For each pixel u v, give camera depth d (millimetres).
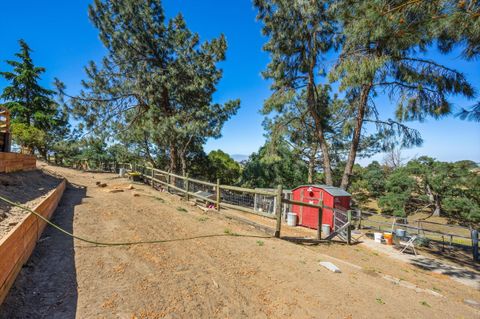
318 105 14312
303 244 6977
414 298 4062
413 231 12586
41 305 2518
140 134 17266
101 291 2932
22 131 17438
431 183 20953
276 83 12883
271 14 11398
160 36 15305
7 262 2521
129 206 7418
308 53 11836
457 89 8055
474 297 5031
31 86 24922
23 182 6449
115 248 4203
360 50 9102
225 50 14836
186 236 5316
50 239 4188
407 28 4637
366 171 28141
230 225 6852
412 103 9820
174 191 12219
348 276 4551
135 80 15547
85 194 8812
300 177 21250
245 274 3957
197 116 14680
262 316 2949
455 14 3783
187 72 14523
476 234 8891
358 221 12438
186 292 3197
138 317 2580
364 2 4914
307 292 3652
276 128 14695
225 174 25766
